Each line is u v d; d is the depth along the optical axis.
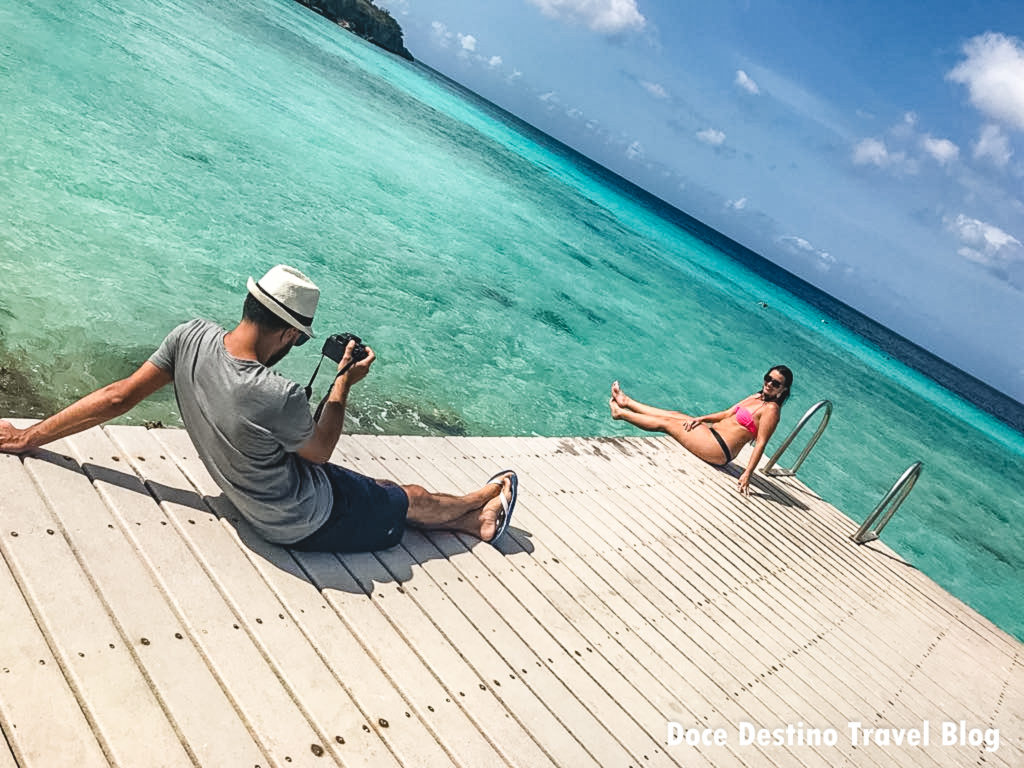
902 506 14.05
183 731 2.16
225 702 2.34
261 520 2.98
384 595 3.24
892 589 6.53
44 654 2.20
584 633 3.75
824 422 8.09
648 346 16.12
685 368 15.88
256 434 2.68
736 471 7.62
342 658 2.77
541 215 27.11
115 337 5.95
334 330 8.45
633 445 7.08
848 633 5.24
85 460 3.12
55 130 9.62
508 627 3.49
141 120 11.95
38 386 5.02
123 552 2.74
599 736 3.04
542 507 5.00
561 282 17.70
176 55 18.20
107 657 2.29
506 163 38.97
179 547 2.89
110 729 2.06
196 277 7.72
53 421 2.84
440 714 2.74
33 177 7.96
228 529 3.13
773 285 78.25
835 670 4.62
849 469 14.79
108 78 13.16
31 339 5.41
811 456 14.38
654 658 3.83
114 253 7.29
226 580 2.85
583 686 3.33
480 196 23.33
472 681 3.00
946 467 21.14
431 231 15.48
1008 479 26.09
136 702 2.19
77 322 5.88
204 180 10.84
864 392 28.91
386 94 36.56
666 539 5.38
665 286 26.95
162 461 3.39
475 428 7.94
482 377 9.47
